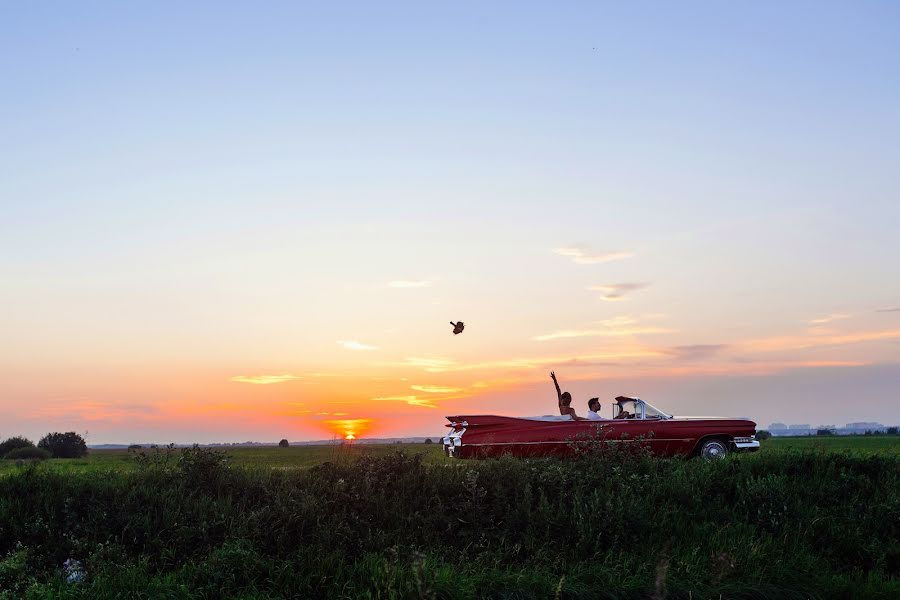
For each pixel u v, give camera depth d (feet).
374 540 38.73
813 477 48.96
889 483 47.50
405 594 32.83
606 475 45.42
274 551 37.68
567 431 51.85
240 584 34.60
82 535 38.40
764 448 57.52
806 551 40.19
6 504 40.24
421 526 40.22
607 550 39.09
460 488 42.88
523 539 39.27
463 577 34.76
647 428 52.54
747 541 40.06
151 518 39.78
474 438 51.60
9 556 35.58
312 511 39.68
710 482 45.93
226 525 39.17
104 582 33.50
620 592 34.86
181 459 46.24
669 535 40.37
